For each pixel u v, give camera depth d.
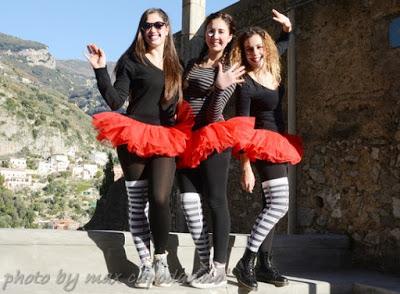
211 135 2.75
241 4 6.06
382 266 4.04
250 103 3.05
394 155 4.04
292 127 5.02
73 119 146.38
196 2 6.56
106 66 2.69
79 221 86.69
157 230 2.78
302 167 4.92
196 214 2.96
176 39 6.80
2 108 124.62
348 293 3.49
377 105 4.22
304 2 4.99
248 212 5.70
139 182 2.82
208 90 2.91
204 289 2.83
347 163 4.46
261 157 3.00
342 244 4.23
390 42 4.13
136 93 2.86
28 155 123.38
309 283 3.34
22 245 2.88
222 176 2.87
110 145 2.84
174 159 2.84
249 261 2.96
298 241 3.99
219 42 2.97
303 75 5.00
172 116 2.90
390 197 4.04
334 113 4.64
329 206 4.60
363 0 4.42
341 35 4.62
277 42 3.39
